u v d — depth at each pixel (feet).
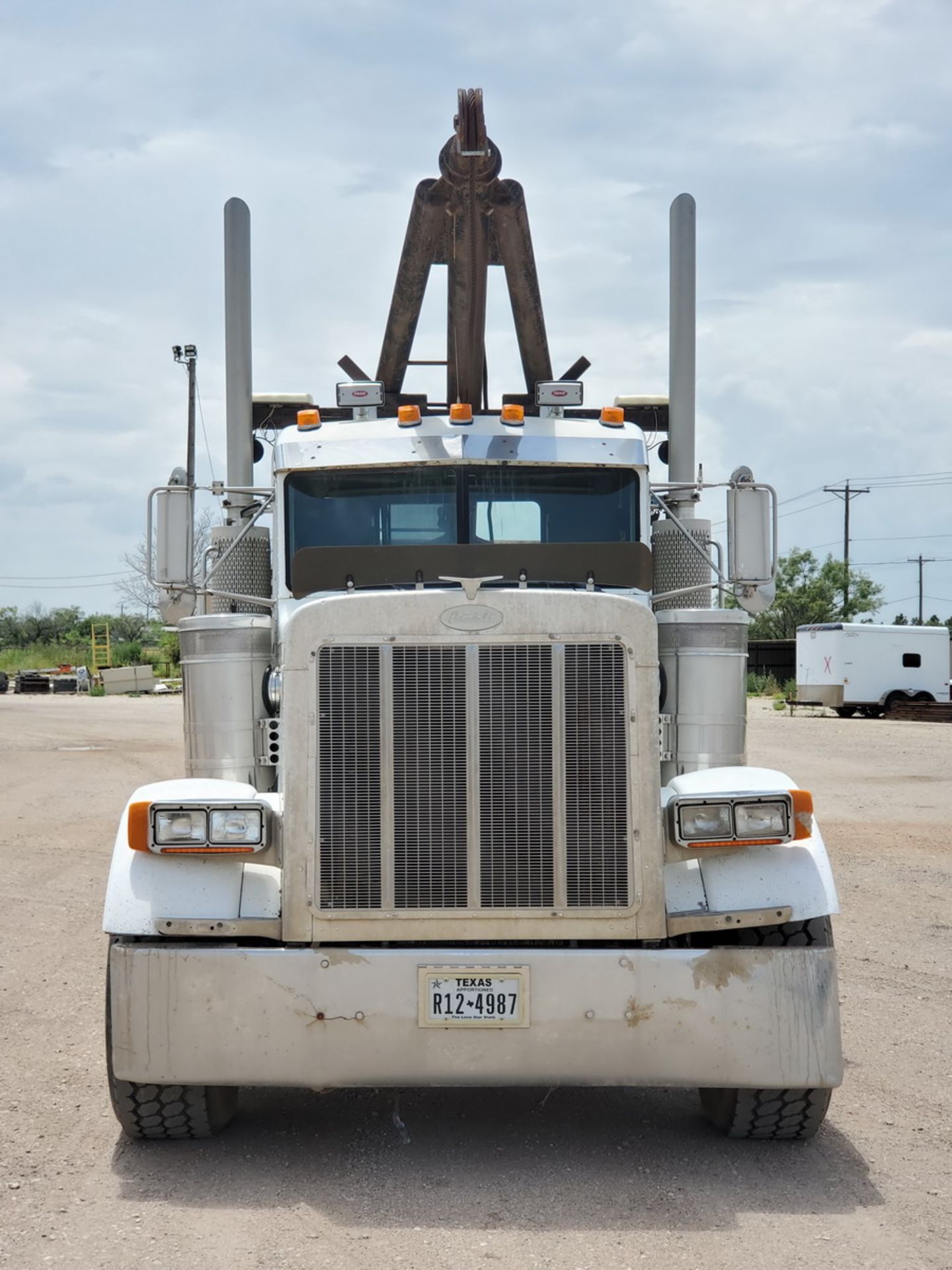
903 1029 21.81
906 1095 18.39
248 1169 15.42
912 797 54.49
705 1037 15.08
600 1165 15.60
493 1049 14.98
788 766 67.87
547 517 21.04
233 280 24.99
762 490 20.18
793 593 227.61
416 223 23.97
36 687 175.83
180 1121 15.97
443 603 15.49
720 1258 12.90
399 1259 12.85
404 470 20.93
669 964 15.10
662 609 22.56
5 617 313.94
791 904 15.42
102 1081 18.86
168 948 15.25
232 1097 17.17
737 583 20.16
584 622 15.53
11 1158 15.74
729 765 18.80
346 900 15.29
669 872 16.03
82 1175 15.19
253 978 15.05
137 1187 14.84
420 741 15.38
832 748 79.10
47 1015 22.49
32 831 44.86
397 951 15.08
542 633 15.49
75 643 286.66
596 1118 17.51
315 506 20.85
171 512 20.40
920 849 41.16
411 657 15.44
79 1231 13.55
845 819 47.88
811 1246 13.20
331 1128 17.03
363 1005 14.97
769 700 146.82
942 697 122.72
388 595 15.56
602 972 15.05
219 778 18.63
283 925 15.31
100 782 60.49
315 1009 14.98
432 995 14.98
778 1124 16.11
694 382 24.90
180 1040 15.08
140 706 132.26
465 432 21.08
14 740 86.28
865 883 35.50
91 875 36.45
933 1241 13.35
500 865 15.37
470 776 15.35
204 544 22.79
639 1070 15.08
